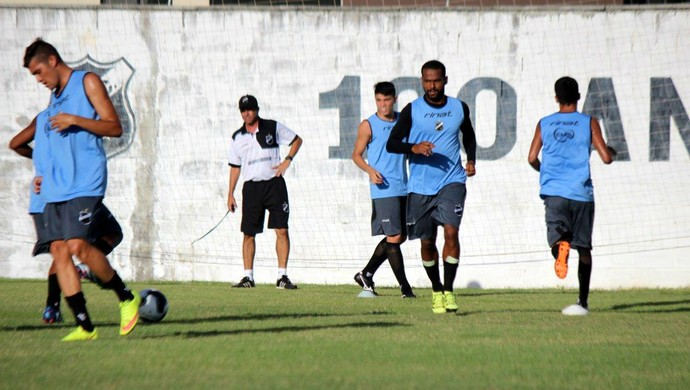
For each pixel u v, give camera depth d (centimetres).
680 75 5044
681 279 5012
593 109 5062
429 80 2959
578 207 3064
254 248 4566
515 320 2841
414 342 2231
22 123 5125
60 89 2198
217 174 5106
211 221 5097
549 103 5078
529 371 1842
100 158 2175
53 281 2653
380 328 2539
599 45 5062
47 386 1614
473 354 2050
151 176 5103
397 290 4625
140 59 5138
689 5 5031
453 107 2994
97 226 2208
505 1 5878
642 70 5050
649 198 5022
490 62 5084
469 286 5050
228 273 5094
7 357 1934
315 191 5081
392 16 5100
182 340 2214
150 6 5141
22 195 5091
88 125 2136
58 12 5147
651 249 5016
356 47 5103
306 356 1977
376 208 3862
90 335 2216
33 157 2294
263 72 5116
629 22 5056
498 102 5081
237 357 1953
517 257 5050
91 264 2172
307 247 5072
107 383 1644
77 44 5147
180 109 5119
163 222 5100
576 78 5069
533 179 5056
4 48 5128
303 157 5091
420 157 3020
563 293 4566
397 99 5106
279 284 4516
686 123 5031
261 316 2898
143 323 2586
